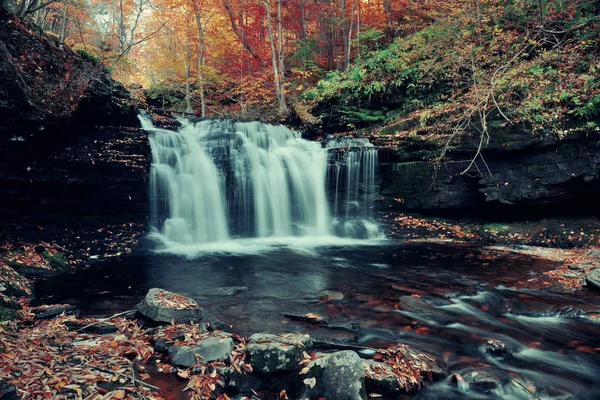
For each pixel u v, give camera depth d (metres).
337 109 16.50
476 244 10.96
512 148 10.47
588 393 3.67
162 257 9.11
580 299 6.08
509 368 4.07
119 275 7.37
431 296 6.18
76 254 8.54
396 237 12.12
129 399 3.01
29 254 7.59
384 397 3.43
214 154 12.03
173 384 3.40
